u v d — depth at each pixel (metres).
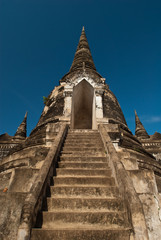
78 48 20.50
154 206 4.89
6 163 7.61
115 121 11.57
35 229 3.15
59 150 6.56
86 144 7.51
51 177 4.93
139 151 9.13
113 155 5.42
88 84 13.06
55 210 3.89
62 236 3.14
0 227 3.86
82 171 5.34
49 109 13.15
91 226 3.51
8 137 18.56
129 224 3.32
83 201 4.03
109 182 4.84
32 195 3.46
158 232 4.50
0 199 4.15
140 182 5.41
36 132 11.18
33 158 6.38
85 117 17.75
